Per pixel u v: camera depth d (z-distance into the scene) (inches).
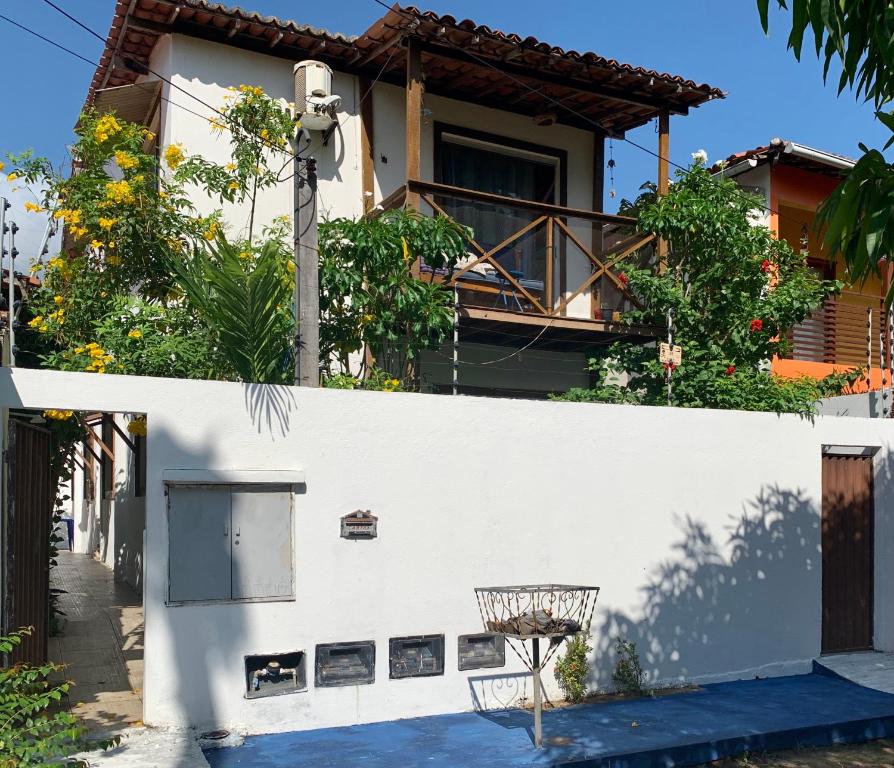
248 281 265.9
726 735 256.2
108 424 522.6
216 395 249.4
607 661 302.7
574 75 408.5
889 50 206.8
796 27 206.7
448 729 257.1
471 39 373.4
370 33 382.0
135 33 382.9
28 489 242.2
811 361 501.7
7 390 225.3
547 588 272.4
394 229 335.6
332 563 260.5
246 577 249.3
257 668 250.1
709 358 388.2
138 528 432.5
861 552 368.2
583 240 440.1
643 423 317.1
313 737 246.8
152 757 212.5
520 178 468.4
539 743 241.8
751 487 337.4
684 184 414.0
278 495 255.1
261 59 398.3
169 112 378.9
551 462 298.0
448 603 276.7
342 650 260.4
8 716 171.9
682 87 419.2
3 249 259.3
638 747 242.7
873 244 204.7
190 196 377.7
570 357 458.9
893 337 432.8
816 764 253.1
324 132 405.7
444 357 424.2
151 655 236.2
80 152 325.4
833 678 333.7
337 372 357.1
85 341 316.5
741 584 331.9
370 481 267.9
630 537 310.8
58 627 339.9
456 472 281.3
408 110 371.9
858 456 372.2
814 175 505.7
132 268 323.3
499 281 400.2
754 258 397.7
